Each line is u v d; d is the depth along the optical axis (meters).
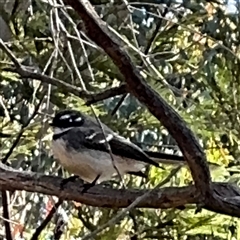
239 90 4.64
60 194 3.46
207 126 4.50
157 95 2.70
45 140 5.04
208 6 5.47
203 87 4.87
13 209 5.64
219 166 4.40
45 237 5.52
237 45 4.65
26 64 4.99
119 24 4.74
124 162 4.32
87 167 4.31
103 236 4.50
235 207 3.02
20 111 5.32
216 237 4.72
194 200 3.10
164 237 4.62
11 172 3.53
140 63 4.67
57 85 3.13
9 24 4.66
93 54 4.70
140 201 2.99
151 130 5.41
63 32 3.89
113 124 5.06
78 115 4.50
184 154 2.82
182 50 4.46
